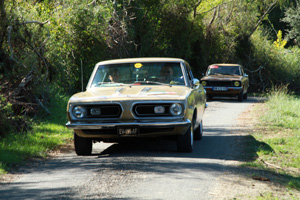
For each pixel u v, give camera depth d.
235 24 55.41
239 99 35.69
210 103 33.66
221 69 37.66
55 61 23.98
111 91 13.13
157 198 8.43
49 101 23.75
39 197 8.48
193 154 13.17
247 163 11.91
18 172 10.70
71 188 9.15
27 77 20.12
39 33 23.28
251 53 55.34
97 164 11.60
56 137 16.42
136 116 12.26
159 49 42.88
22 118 17.11
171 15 43.88
